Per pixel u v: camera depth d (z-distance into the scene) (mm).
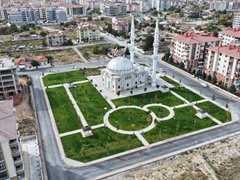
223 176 60000
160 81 115812
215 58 112062
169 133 77000
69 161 65000
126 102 96625
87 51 164625
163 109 91375
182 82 114875
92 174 60531
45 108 92000
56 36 176375
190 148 69938
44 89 107562
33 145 70938
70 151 68812
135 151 68875
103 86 110688
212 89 107938
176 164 64000
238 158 66125
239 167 62812
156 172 61250
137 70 110312
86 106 93312
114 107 92812
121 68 105000
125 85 106375
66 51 165000
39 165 63094
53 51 165250
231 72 105438
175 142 72750
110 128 79688
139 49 163875
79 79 118000
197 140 73625
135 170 62031
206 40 131500
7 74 96500
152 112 89250
